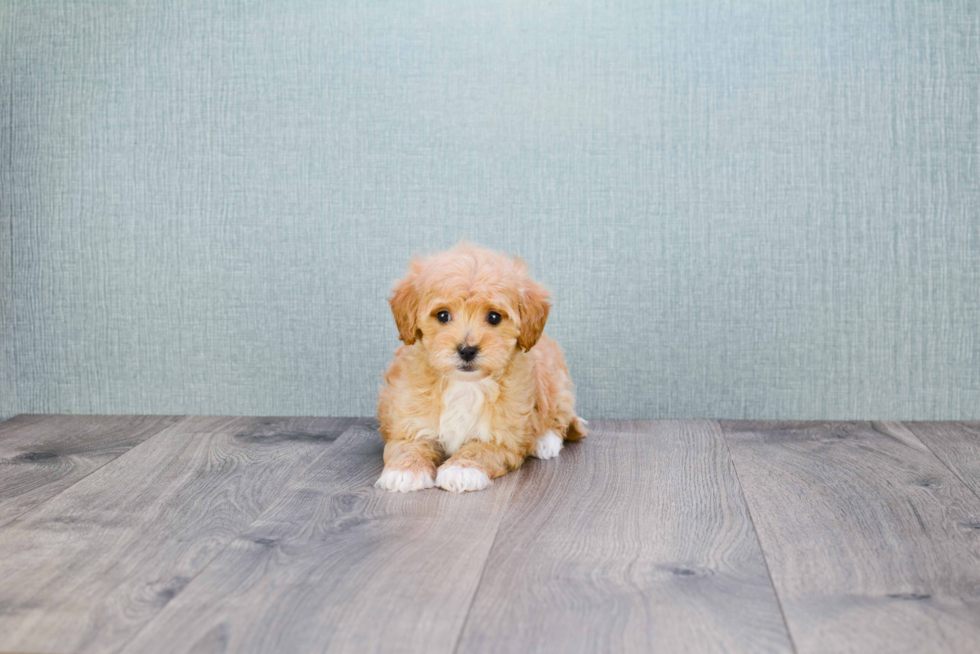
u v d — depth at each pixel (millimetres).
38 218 2174
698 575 1123
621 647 927
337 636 949
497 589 1076
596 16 2070
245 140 2131
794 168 2070
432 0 2086
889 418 2117
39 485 1542
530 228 2111
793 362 2113
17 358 2188
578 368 2139
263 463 1700
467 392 1585
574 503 1437
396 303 1616
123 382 2191
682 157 2082
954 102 2039
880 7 2033
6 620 985
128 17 2125
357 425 2068
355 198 2127
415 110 2104
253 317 2166
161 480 1576
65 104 2150
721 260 2096
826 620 991
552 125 2092
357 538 1261
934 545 1236
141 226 2162
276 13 2105
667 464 1694
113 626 970
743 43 2059
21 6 2143
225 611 1011
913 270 2078
